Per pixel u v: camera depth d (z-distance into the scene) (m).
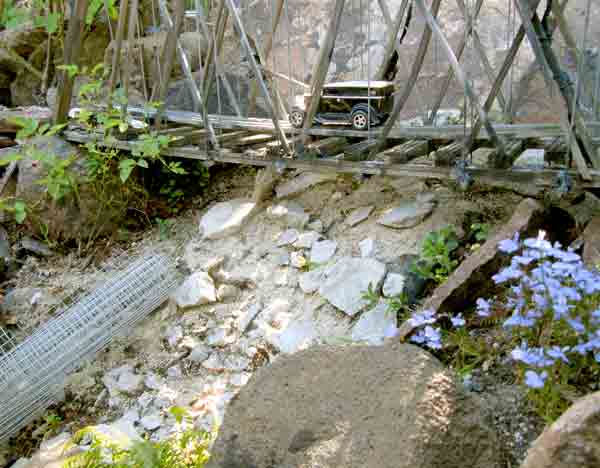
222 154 4.21
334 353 2.61
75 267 4.71
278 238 4.21
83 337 3.97
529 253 2.55
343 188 4.31
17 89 6.51
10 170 5.09
